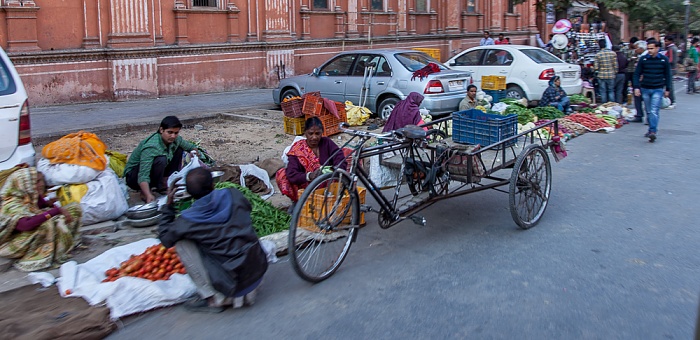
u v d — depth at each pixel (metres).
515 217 5.88
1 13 12.30
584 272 5.00
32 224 4.96
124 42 14.33
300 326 4.13
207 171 4.27
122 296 4.25
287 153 6.15
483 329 4.06
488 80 13.45
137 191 7.10
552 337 3.95
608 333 3.99
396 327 4.10
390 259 5.33
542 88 13.55
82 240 5.56
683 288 4.69
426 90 11.46
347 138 10.56
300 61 19.31
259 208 5.86
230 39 17.14
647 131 11.57
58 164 5.85
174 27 15.68
